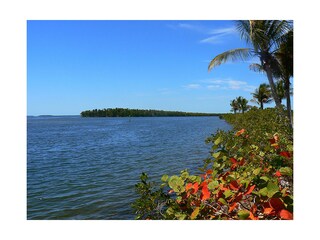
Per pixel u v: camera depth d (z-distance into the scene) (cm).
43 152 2386
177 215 316
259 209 316
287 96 1633
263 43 1491
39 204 951
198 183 331
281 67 1587
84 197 1010
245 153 434
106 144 2856
